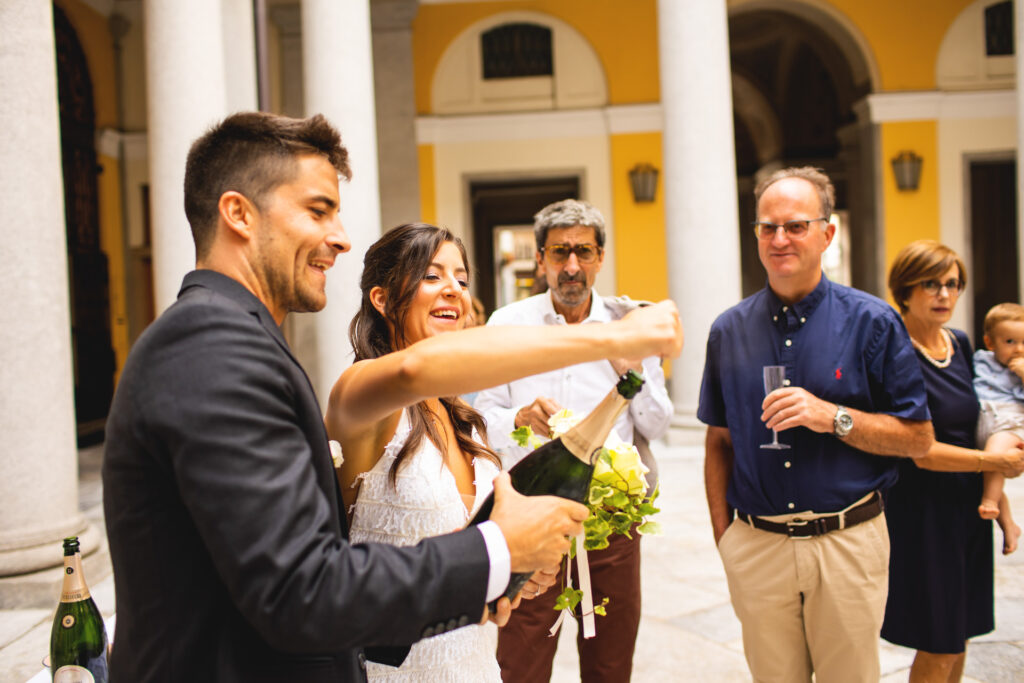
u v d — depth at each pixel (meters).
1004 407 2.71
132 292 11.98
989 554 2.77
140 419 0.96
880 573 2.21
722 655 3.60
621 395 1.25
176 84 5.96
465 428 1.78
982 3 11.72
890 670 3.38
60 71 10.71
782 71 16.59
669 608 4.17
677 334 1.04
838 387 2.22
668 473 6.89
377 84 11.64
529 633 2.38
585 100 11.86
